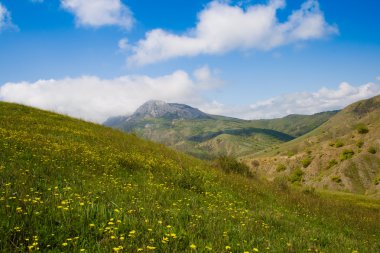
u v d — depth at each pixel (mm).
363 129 112125
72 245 5680
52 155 13773
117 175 13227
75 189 9297
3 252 4984
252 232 8266
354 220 17172
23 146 14461
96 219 6738
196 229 7453
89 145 18562
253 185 18875
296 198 18469
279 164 121812
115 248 5156
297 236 9141
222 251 6090
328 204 20344
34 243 5156
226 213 10070
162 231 6820
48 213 6695
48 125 23344
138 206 8383
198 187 14117
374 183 86000
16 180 9023
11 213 6367
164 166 17891
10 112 25484
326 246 8609
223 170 23891
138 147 23281
